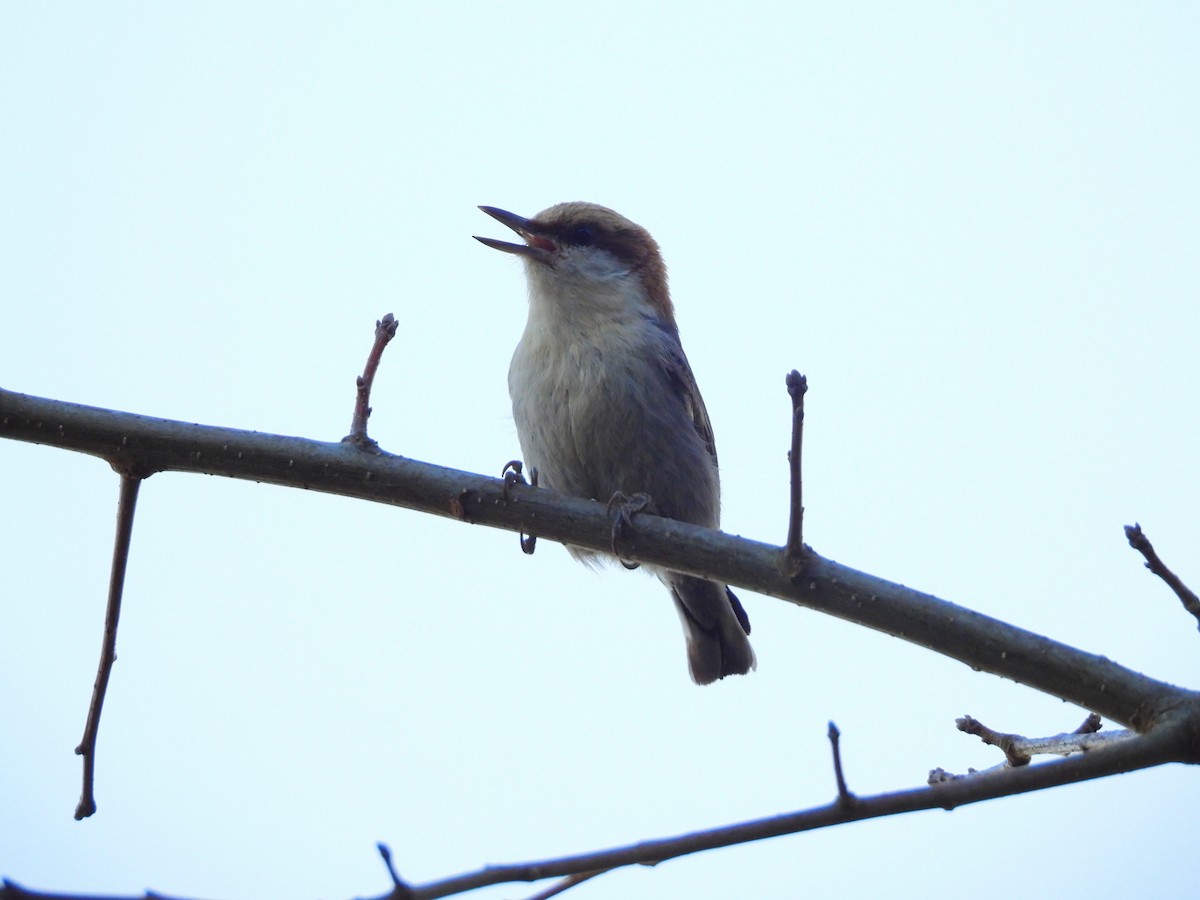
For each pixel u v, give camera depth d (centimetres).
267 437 793
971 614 700
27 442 768
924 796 550
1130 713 639
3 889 476
